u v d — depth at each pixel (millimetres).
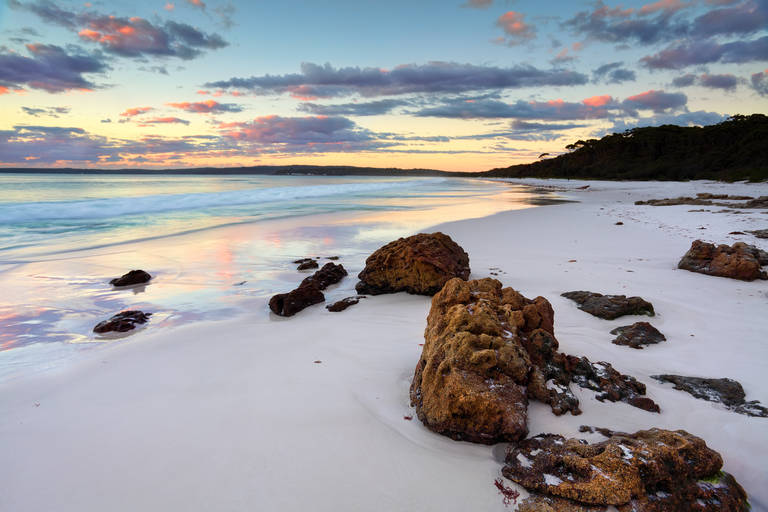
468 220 20047
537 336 4395
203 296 8422
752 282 8023
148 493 2943
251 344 5785
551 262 10297
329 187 56625
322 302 7926
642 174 73250
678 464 2770
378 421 3764
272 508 2783
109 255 12117
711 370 4559
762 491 2875
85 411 4055
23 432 3705
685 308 6594
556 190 54406
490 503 2793
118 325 6512
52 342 6051
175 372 4914
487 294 5094
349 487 2961
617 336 5555
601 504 2648
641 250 11508
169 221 20172
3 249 13000
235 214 23672
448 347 3963
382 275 8445
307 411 3939
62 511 2801
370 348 5461
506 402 3453
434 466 3170
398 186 64438
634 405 3834
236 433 3607
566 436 3355
